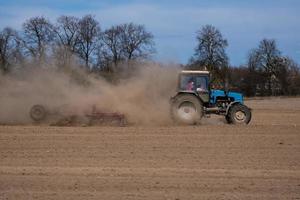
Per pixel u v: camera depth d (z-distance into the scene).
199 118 25.80
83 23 90.38
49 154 16.47
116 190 11.49
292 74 137.38
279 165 14.62
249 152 17.02
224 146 18.34
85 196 10.95
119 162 15.02
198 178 12.79
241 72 133.88
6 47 81.31
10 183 12.18
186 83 26.48
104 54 91.62
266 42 133.88
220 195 11.07
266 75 133.88
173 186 11.90
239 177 12.95
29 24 85.31
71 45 87.81
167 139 20.11
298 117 37.09
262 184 12.15
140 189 11.60
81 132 22.34
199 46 98.88
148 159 15.55
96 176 12.98
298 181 12.49
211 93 26.47
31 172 13.48
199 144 18.81
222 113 26.39
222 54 98.44
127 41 92.88
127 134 21.66
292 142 19.44
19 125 25.91
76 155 16.28
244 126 25.08
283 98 110.88
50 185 11.98
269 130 23.39
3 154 16.50
